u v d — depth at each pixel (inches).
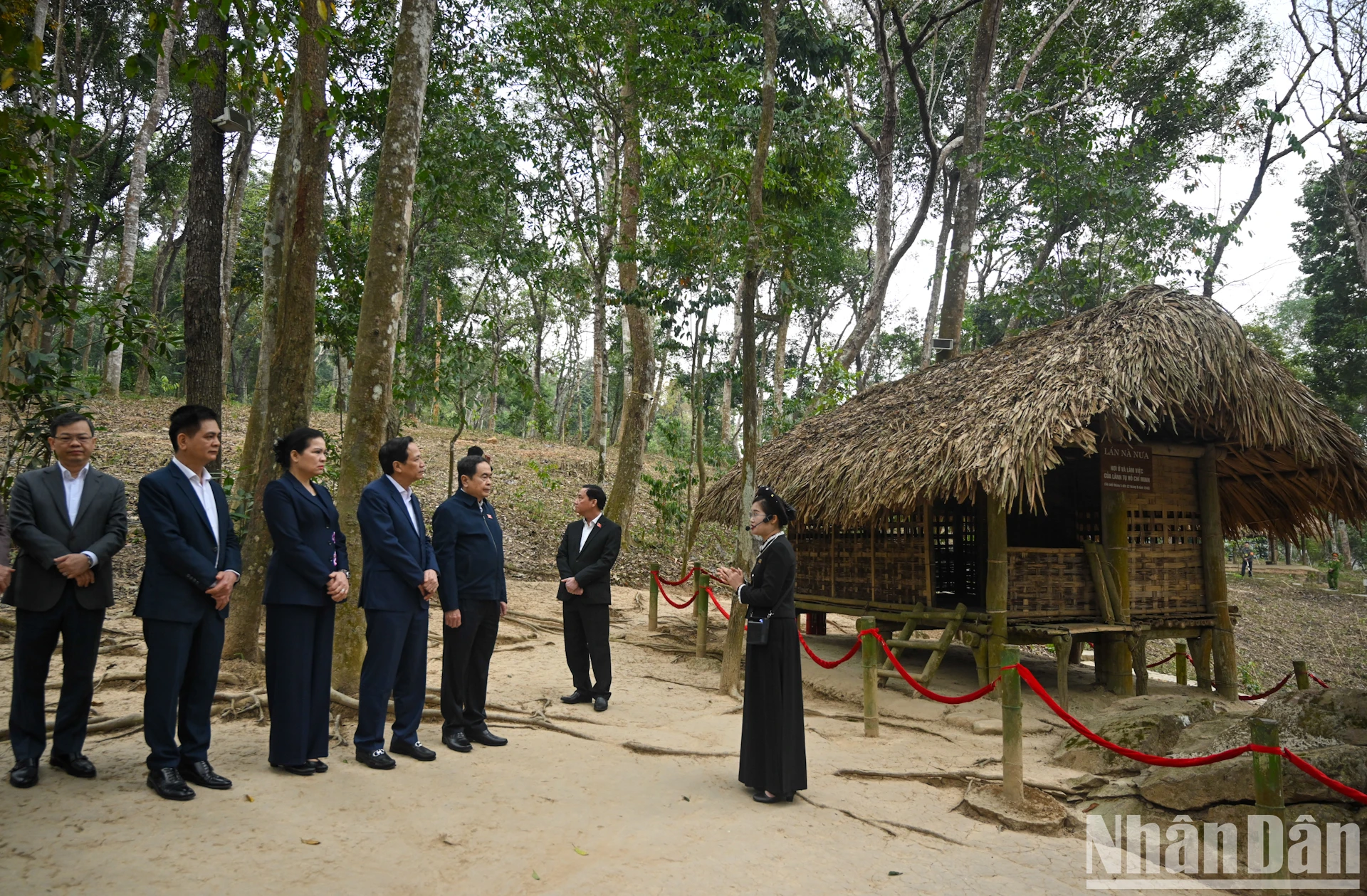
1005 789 183.5
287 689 173.0
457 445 828.6
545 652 341.4
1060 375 275.3
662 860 145.7
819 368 593.6
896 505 288.7
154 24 147.8
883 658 372.8
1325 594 1070.4
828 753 222.8
